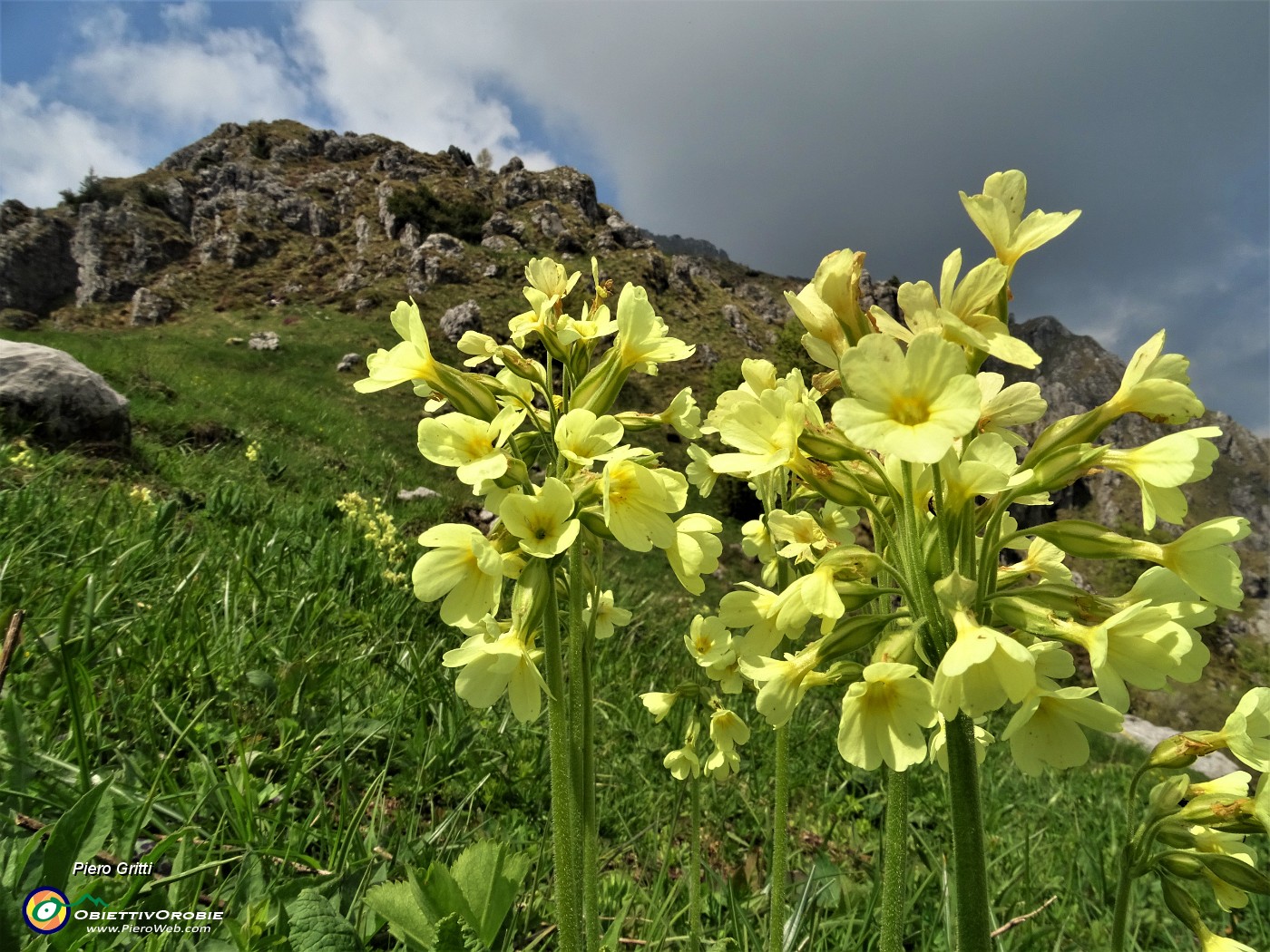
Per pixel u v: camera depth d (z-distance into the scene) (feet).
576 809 6.82
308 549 19.77
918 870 12.16
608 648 20.86
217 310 178.40
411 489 53.11
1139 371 5.13
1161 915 11.98
